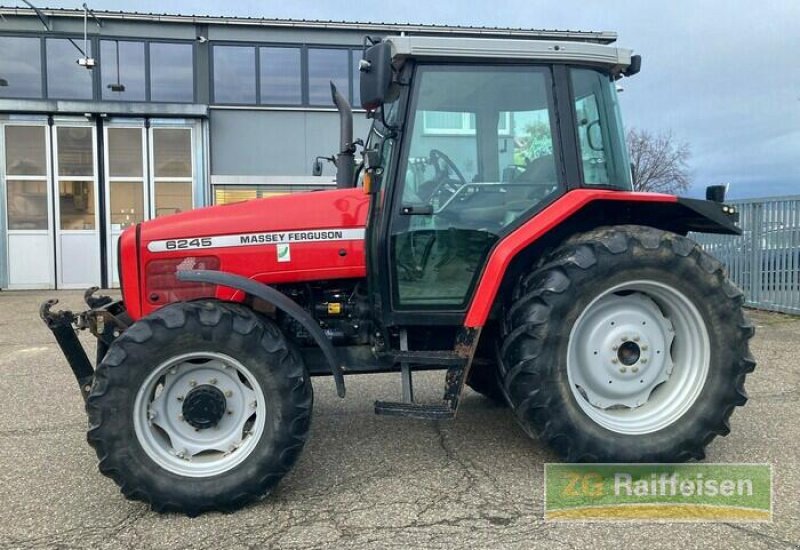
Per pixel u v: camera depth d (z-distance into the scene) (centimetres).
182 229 341
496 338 348
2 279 1280
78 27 1281
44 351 685
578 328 322
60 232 1286
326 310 354
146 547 262
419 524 278
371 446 376
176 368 301
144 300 339
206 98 1316
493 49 326
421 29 1328
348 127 433
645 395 333
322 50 1337
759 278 877
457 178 332
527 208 333
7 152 1262
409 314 331
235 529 278
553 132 335
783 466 336
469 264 334
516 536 267
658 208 348
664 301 327
